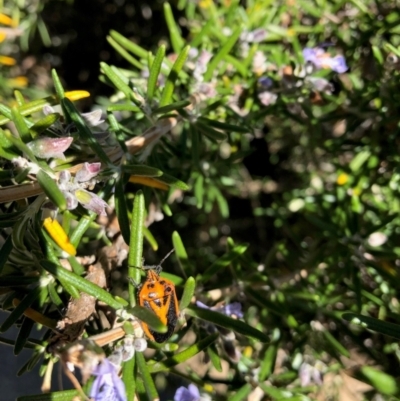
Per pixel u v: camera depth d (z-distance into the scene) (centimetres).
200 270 22
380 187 18
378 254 15
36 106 12
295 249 23
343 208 17
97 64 26
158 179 12
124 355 10
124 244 13
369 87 18
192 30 19
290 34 19
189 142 18
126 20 26
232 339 13
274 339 15
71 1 23
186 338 19
